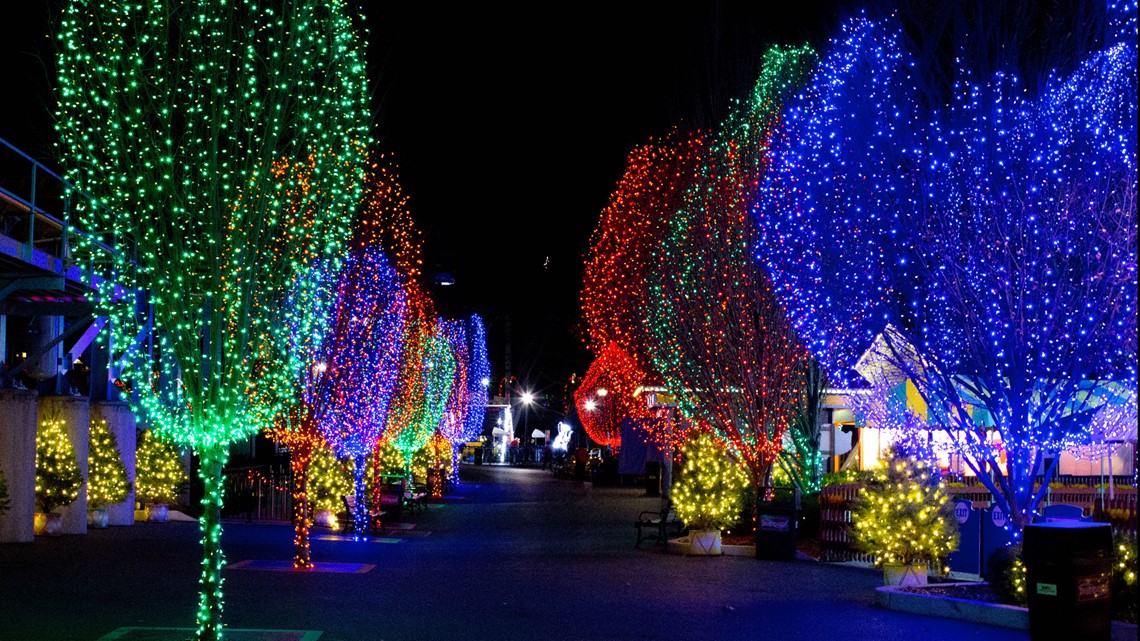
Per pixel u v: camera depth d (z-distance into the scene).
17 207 19.61
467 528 27.56
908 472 16.00
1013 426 14.54
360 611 12.69
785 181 21.47
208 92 9.64
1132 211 13.89
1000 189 14.75
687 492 21.02
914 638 11.90
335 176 10.78
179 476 25.59
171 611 12.14
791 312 20.45
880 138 16.72
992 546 17.14
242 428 12.41
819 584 16.42
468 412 46.53
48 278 17.95
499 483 53.06
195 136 9.46
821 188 19.20
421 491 35.22
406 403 28.45
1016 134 14.95
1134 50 14.09
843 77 17.95
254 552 19.12
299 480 17.02
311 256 11.98
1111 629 11.78
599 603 13.91
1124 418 15.16
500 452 81.62
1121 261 13.78
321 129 10.18
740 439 22.95
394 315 20.70
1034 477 14.57
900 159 16.61
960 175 15.32
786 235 21.02
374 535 24.66
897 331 15.77
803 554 20.89
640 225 28.31
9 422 19.03
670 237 24.59
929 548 15.56
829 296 18.64
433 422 34.06
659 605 13.88
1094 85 14.64
